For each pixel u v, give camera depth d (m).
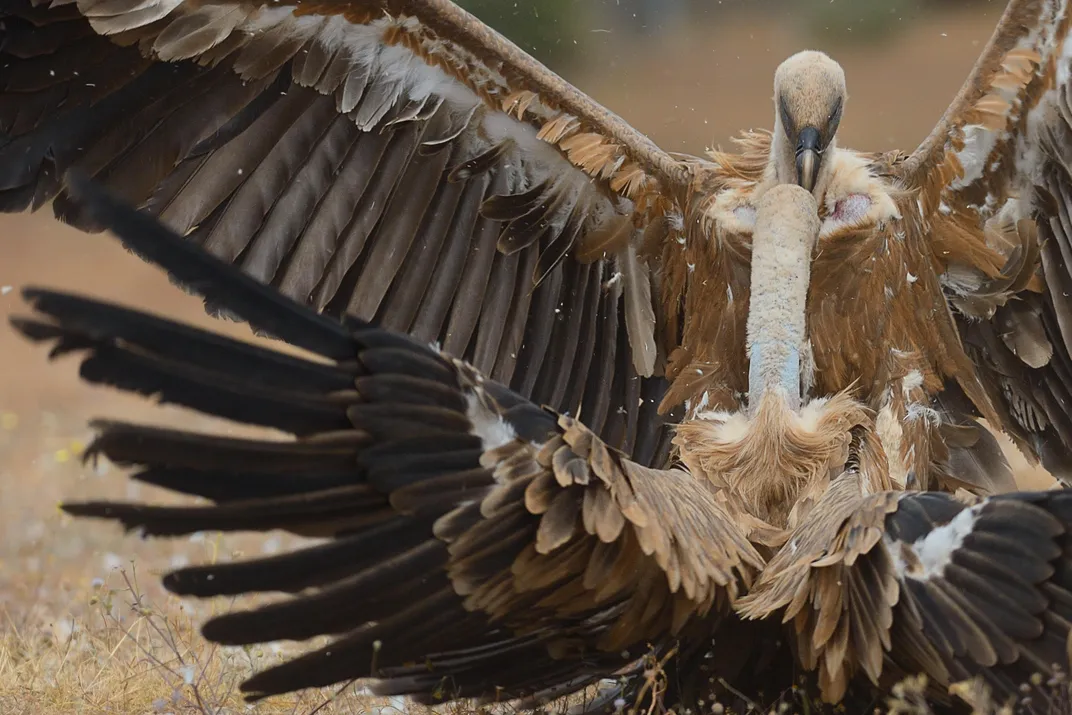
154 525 7.55
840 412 10.26
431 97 11.13
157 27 10.59
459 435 8.02
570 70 36.53
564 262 11.66
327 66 10.97
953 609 8.13
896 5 38.16
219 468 7.60
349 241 11.23
